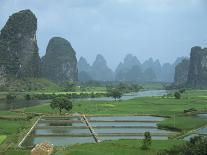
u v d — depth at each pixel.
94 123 142.38
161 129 128.62
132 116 167.00
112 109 192.12
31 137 109.94
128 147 88.62
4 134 113.31
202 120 144.38
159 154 78.19
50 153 80.56
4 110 194.62
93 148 87.69
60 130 124.25
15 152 82.50
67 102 172.38
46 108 195.38
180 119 147.75
